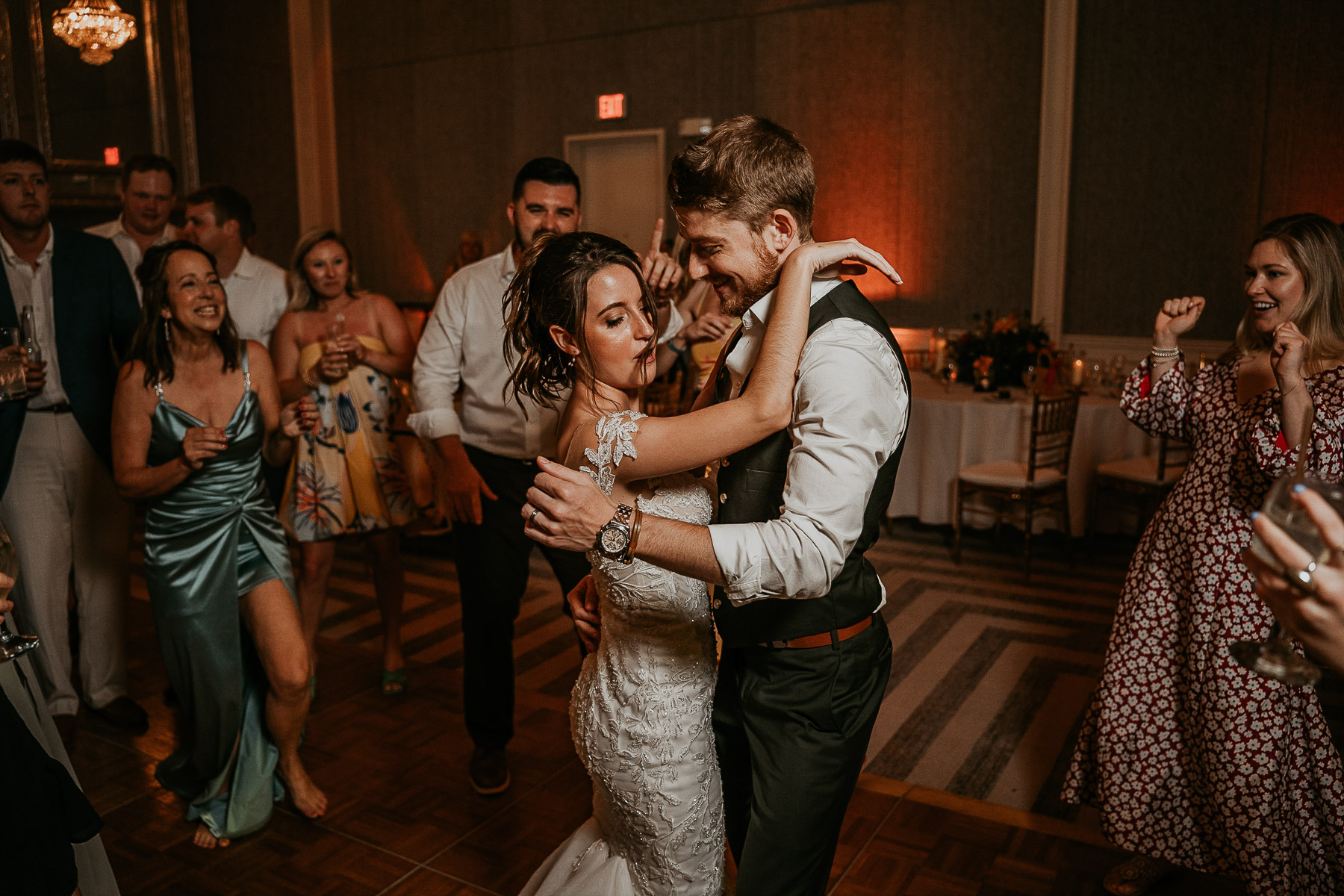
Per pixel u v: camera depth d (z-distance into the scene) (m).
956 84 6.61
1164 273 6.14
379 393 3.27
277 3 9.03
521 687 3.38
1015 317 5.64
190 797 2.56
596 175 8.36
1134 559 2.20
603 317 1.35
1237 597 1.91
